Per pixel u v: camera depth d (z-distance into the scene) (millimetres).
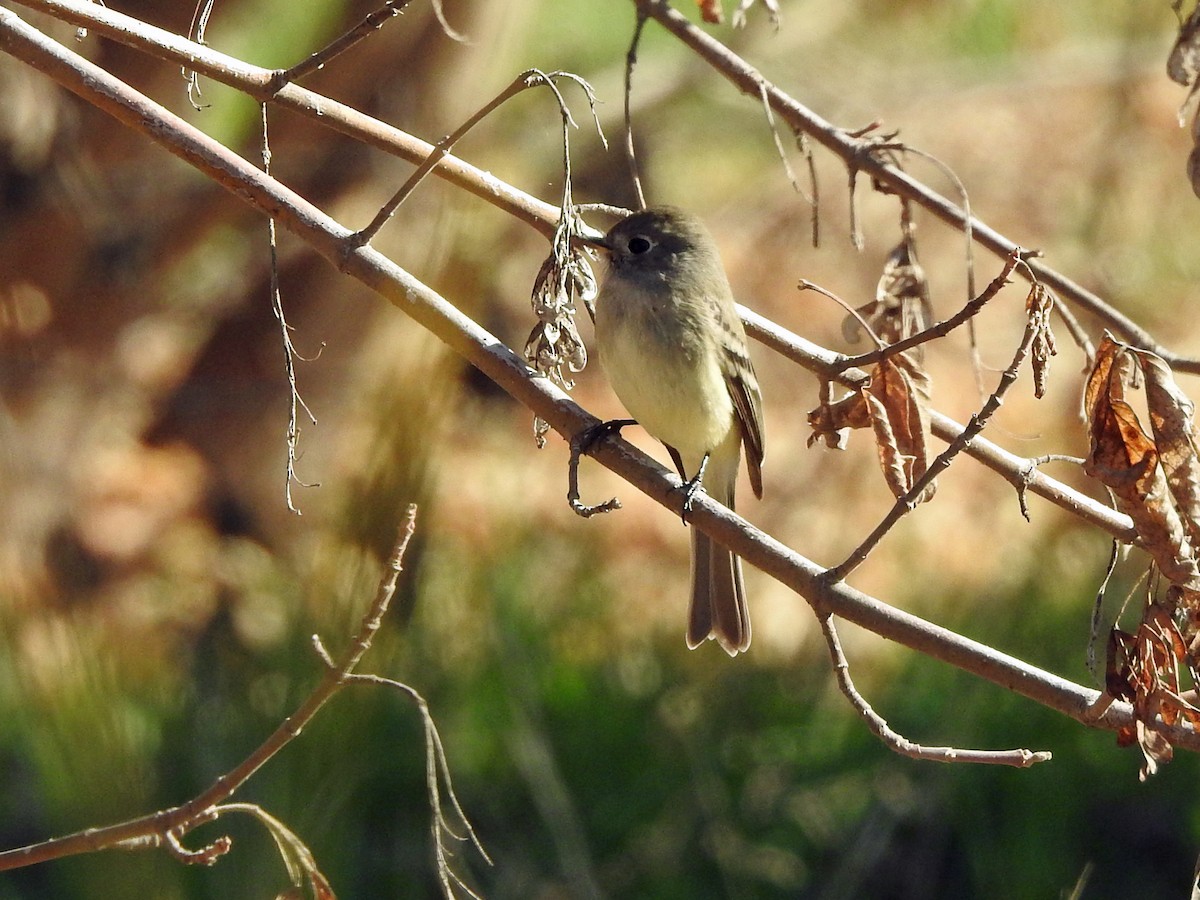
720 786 10094
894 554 11547
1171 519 4328
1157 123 14711
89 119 12391
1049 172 14984
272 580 11656
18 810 9195
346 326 13227
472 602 10352
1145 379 4348
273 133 12867
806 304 13453
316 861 5316
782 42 15609
